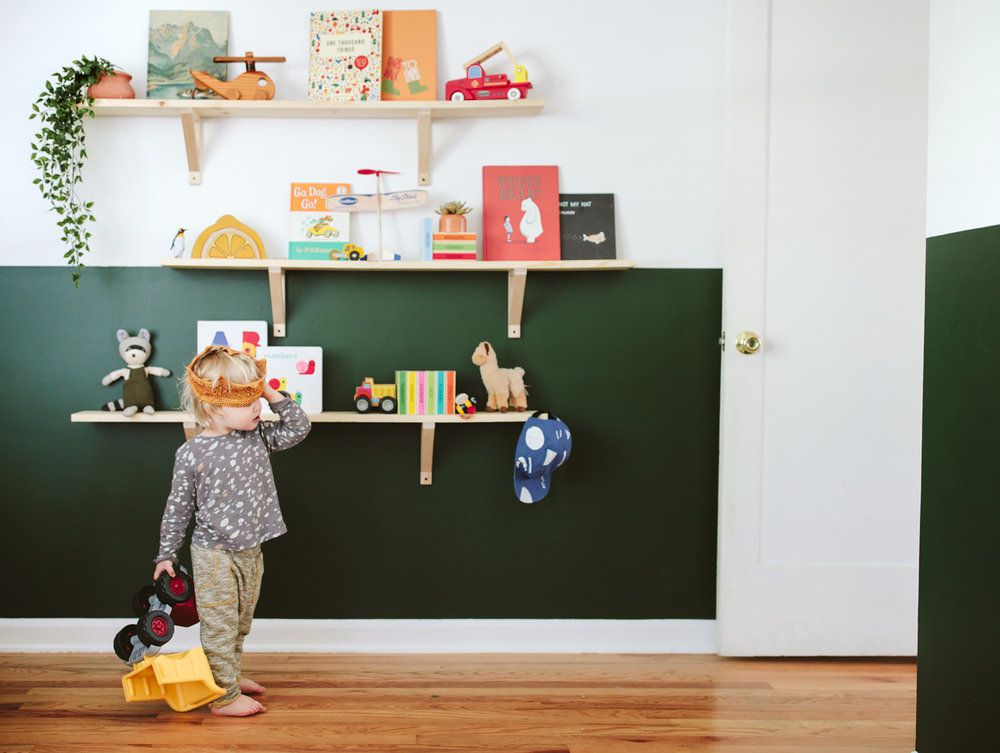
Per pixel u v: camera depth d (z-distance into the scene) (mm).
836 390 2480
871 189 2459
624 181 2531
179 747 1899
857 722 2070
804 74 2439
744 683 2312
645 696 2215
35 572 2508
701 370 2568
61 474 2500
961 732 1604
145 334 2473
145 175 2471
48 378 2486
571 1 2502
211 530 2086
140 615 2090
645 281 2547
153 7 2451
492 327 2535
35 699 2154
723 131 2527
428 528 2559
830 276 2465
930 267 1715
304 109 2365
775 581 2490
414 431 2539
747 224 2449
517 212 2490
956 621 1624
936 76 1688
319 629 2535
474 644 2557
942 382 1673
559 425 2383
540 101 2371
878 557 2498
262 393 2164
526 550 2572
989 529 1522
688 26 2510
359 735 1967
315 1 2471
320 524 2543
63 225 2354
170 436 2508
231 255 2439
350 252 2377
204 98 2383
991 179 1516
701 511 2580
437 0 2482
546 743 1938
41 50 2439
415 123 2500
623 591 2584
